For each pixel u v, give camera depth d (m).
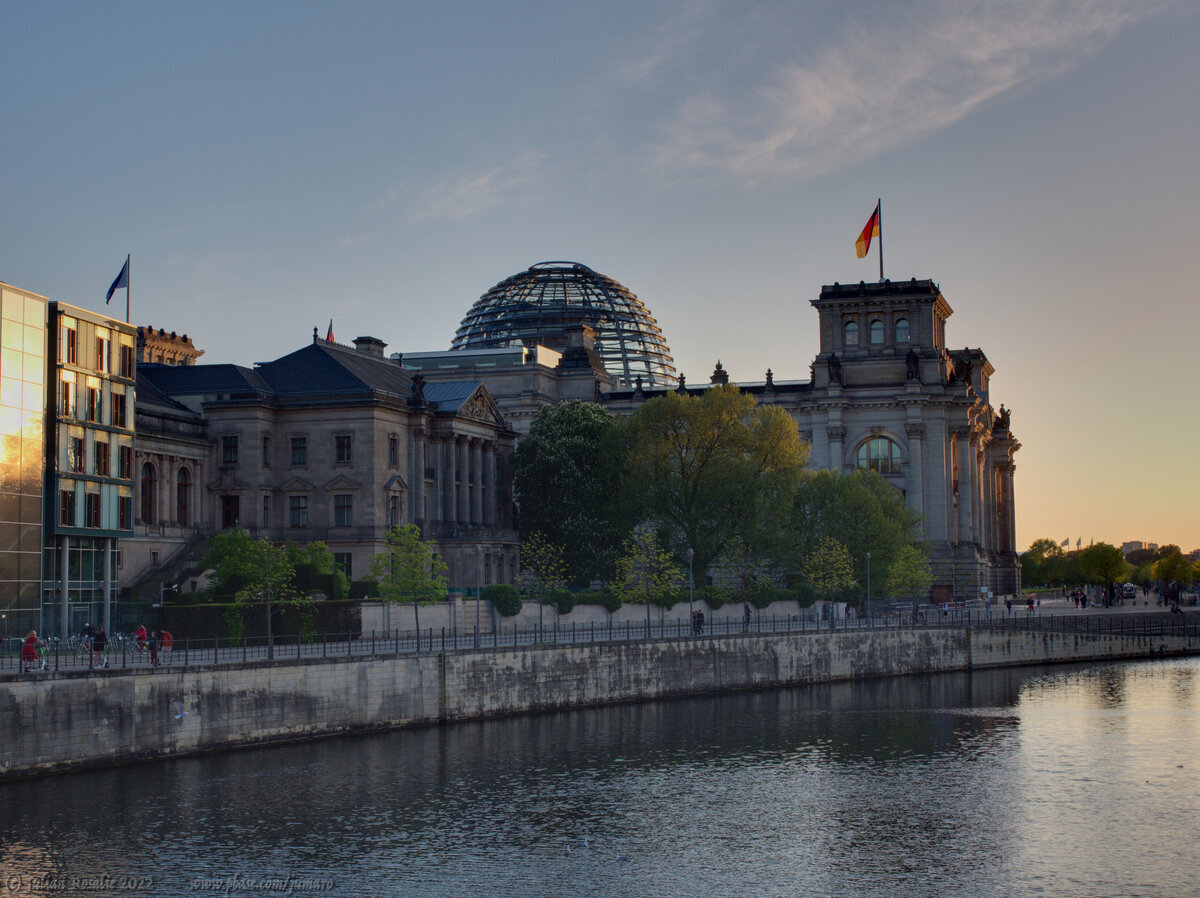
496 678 101.06
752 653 123.81
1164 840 68.81
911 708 113.00
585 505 171.00
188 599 117.56
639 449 167.62
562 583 154.88
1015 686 130.62
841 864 64.25
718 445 167.62
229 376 154.50
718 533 164.00
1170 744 95.62
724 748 92.31
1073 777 84.12
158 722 78.69
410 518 159.38
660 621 141.50
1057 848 67.25
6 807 68.44
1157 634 169.88
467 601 129.50
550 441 174.88
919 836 69.44
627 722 102.00
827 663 131.62
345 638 109.88
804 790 79.81
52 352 103.12
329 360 158.62
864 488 167.12
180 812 69.56
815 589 162.00
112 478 110.06
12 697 71.50
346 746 87.00
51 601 102.69
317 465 153.12
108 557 109.31
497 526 177.62
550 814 72.75
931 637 144.00
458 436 167.12
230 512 151.88
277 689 85.56
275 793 74.19
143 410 142.12
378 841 66.50
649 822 71.75
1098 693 125.06
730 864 64.19
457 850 65.50
